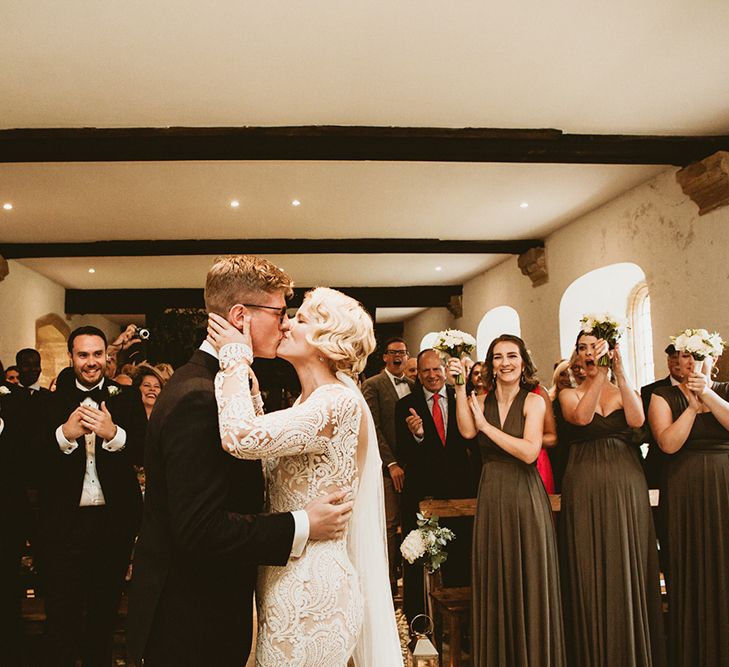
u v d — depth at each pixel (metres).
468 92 5.50
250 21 4.39
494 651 3.56
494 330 12.78
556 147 6.31
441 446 4.85
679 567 3.78
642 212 7.70
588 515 3.71
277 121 5.99
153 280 12.84
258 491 1.97
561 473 4.75
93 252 9.95
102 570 3.50
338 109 5.77
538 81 5.32
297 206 8.44
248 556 1.77
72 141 6.03
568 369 4.68
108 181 7.42
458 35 4.61
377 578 2.15
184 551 1.75
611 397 3.80
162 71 5.06
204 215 8.75
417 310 17.22
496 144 6.27
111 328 17.55
